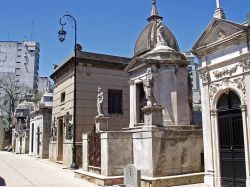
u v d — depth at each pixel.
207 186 12.81
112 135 15.65
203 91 13.52
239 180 11.75
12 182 15.77
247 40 11.63
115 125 24.41
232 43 12.20
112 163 15.45
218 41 12.70
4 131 60.91
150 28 21.22
